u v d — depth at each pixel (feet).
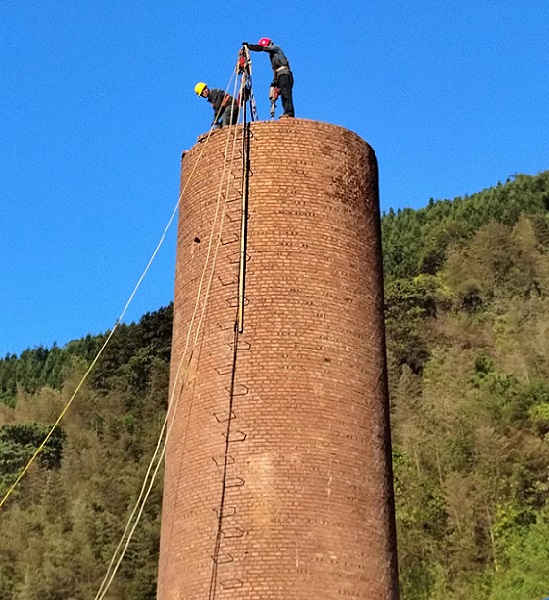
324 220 81.66
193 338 80.02
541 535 216.33
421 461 244.42
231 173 83.20
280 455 74.23
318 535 72.54
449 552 219.41
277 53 89.61
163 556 76.74
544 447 236.63
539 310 318.45
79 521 222.69
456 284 349.82
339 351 78.28
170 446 79.41
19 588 211.61
